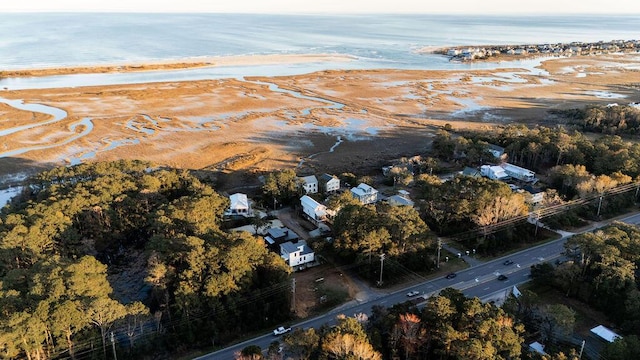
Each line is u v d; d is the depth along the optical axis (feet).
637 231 259.80
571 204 338.54
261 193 377.71
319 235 313.73
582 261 245.24
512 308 211.82
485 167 418.31
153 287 228.84
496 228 298.15
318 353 178.70
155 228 273.95
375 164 462.19
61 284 195.62
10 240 240.53
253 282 231.91
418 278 266.16
